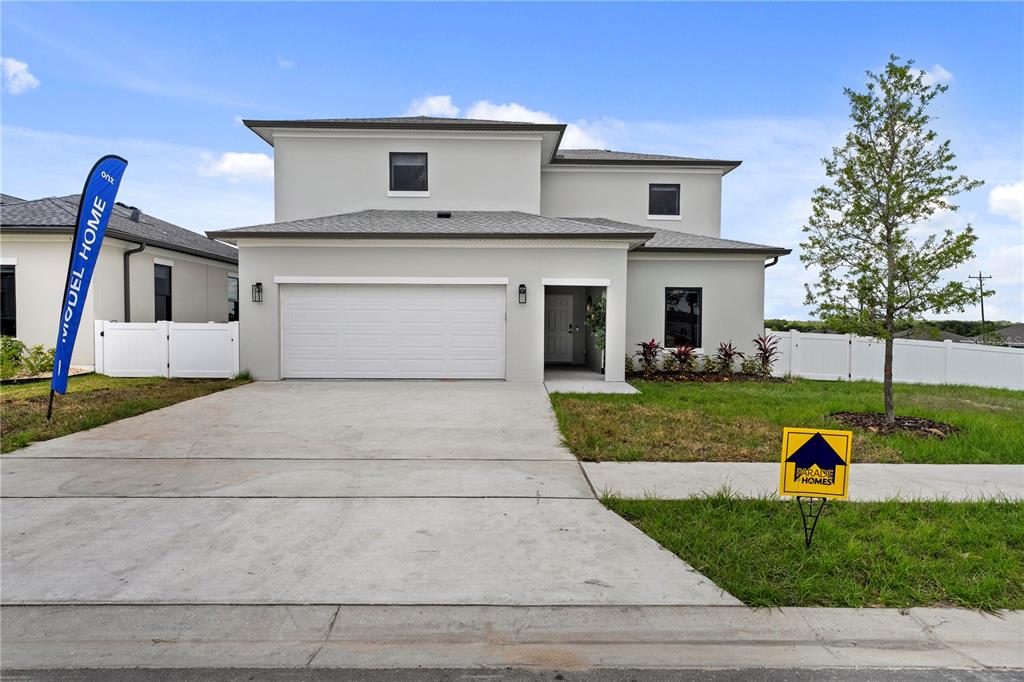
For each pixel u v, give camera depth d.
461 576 4.17
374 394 11.84
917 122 8.68
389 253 13.70
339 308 13.77
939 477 6.57
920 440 8.12
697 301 16.56
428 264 13.73
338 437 8.22
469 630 3.56
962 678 3.17
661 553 4.57
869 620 3.71
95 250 9.16
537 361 13.87
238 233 13.12
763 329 16.45
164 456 7.18
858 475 6.65
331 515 5.29
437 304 13.82
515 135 16.64
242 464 6.87
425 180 16.75
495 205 16.72
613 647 3.42
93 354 14.70
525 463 7.01
